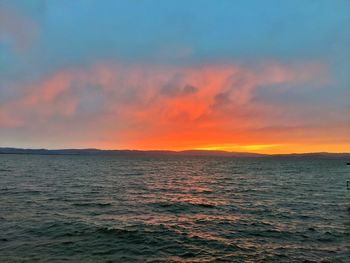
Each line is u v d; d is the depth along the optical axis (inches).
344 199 1512.1
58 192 1617.9
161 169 4596.5
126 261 622.5
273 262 624.4
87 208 1167.6
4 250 666.2
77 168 4301.2
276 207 1258.0
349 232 859.4
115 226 877.8
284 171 4281.5
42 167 4315.9
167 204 1299.2
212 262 624.4
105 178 2677.2
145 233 815.7
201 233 832.9
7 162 5807.1
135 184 2202.3
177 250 693.9
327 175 3491.6
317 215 1096.8
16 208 1125.1
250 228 894.4
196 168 5118.1
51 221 928.9
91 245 714.2
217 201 1413.6
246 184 2321.6
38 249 678.5
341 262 627.5
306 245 738.2
